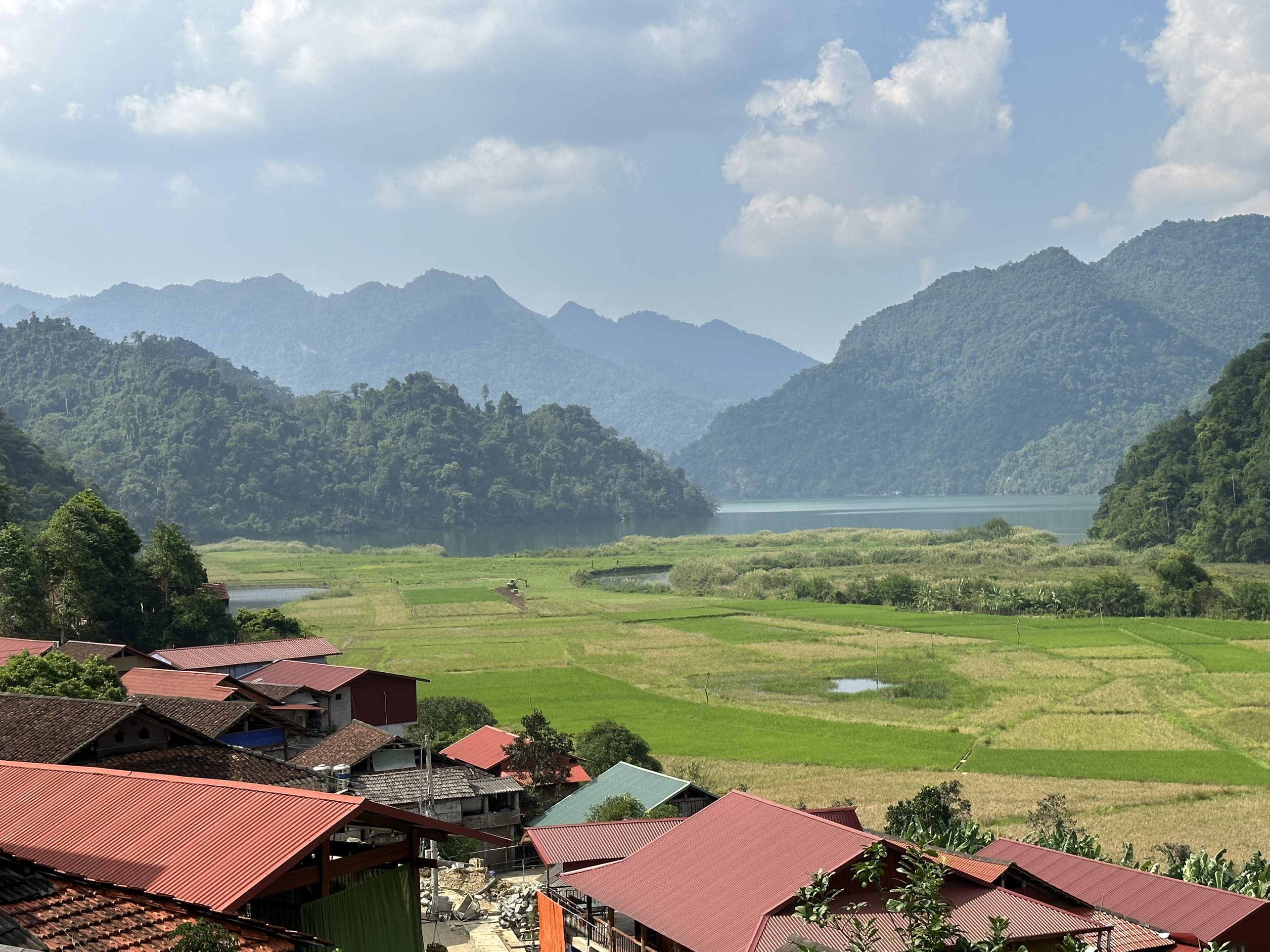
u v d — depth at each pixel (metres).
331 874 19.30
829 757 63.03
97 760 28.48
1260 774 59.25
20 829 20.25
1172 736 68.56
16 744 28.69
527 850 45.03
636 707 78.75
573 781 51.16
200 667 64.50
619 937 29.05
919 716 75.62
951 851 37.28
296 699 58.94
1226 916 30.17
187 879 17.70
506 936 33.50
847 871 24.91
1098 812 52.16
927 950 14.75
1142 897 31.86
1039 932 25.69
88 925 15.25
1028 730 70.56
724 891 25.91
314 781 29.41
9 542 82.12
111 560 90.12
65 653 57.53
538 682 89.44
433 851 42.38
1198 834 48.31
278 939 16.38
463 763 51.22
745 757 63.19
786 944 22.67
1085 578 153.50
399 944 20.25
